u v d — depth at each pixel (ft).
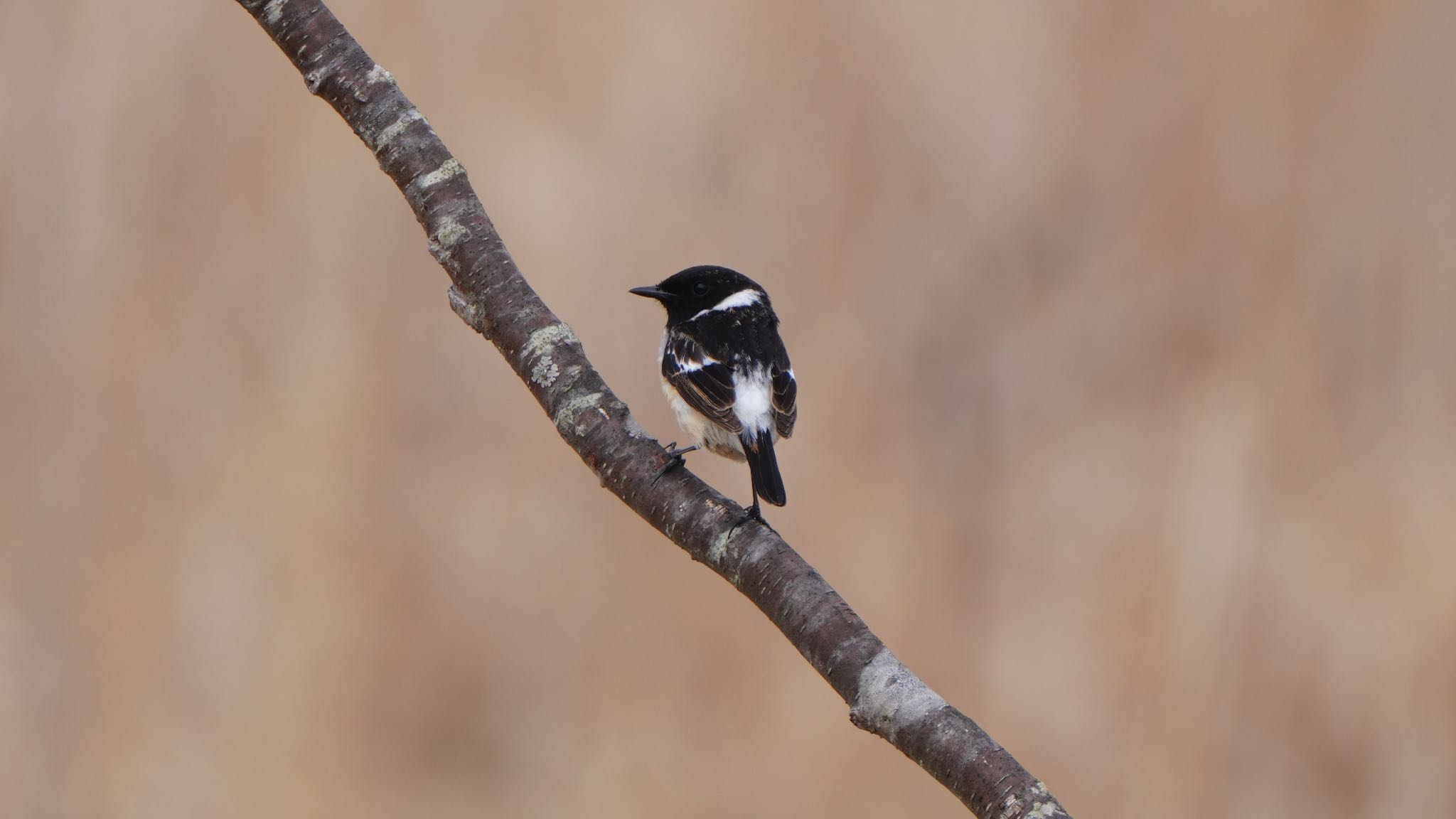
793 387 27.27
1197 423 48.21
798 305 50.19
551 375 19.04
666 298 29.17
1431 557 45.32
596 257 49.57
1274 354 49.06
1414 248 49.55
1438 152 49.98
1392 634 44.55
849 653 15.46
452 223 19.93
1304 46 51.83
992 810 13.88
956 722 14.51
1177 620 45.70
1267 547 46.14
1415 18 50.98
